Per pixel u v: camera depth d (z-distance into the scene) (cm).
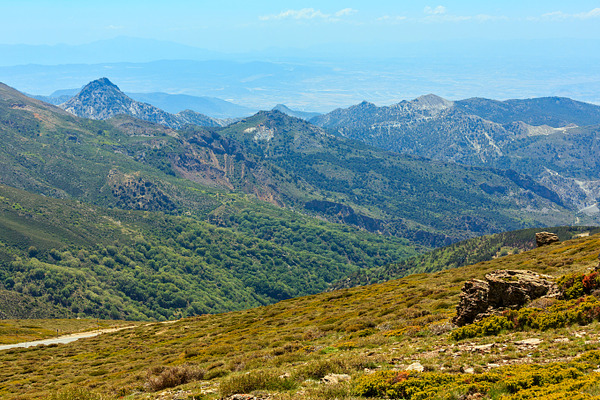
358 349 3412
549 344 2302
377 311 5766
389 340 3500
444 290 5938
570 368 1764
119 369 5622
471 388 1783
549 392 1590
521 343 2428
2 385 5628
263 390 2391
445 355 2488
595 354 1925
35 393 4716
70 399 2778
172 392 2895
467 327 2984
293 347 4122
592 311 2536
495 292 3309
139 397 2948
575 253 6750
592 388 1515
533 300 3128
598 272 2952
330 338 4547
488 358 2236
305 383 2395
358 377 2234
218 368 3556
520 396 1602
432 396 1781
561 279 3222
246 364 3525
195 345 6756
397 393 1909
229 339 6372
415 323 4106
